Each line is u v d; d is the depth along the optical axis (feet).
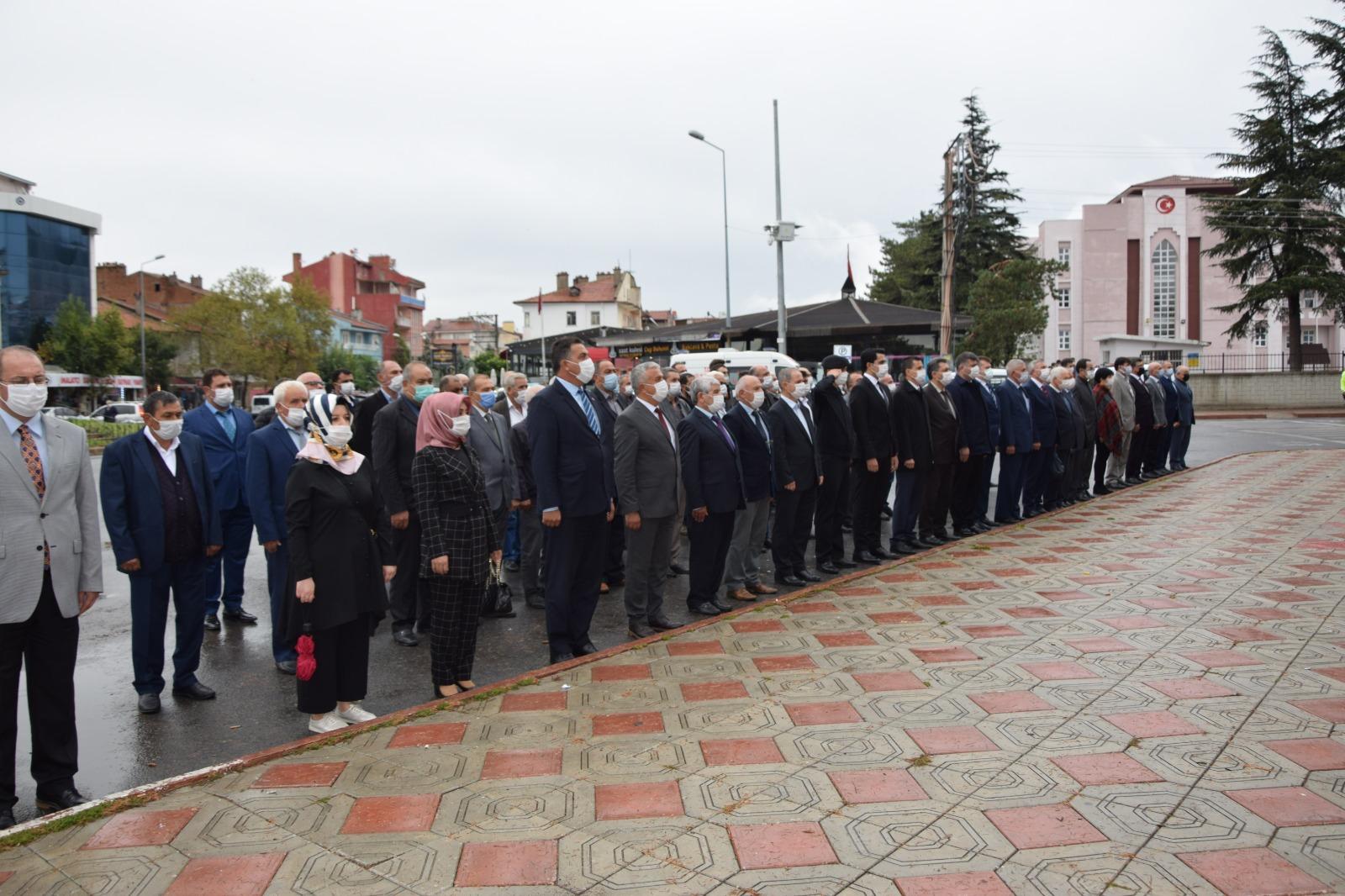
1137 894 9.60
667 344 67.87
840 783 12.54
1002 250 146.20
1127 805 11.65
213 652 21.71
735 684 16.85
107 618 25.38
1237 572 25.26
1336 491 41.70
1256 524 33.30
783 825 11.37
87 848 11.28
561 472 19.27
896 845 10.78
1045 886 9.81
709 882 10.08
